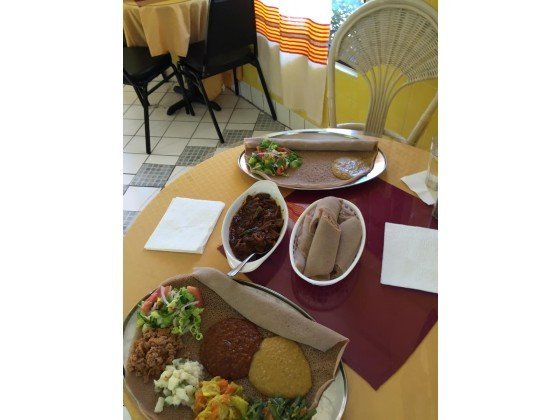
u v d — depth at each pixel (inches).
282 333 26.1
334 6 80.9
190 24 98.6
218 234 35.8
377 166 41.9
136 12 94.0
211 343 26.3
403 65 49.8
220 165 43.9
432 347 26.5
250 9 90.3
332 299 29.9
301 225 34.6
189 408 23.4
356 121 85.6
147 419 22.9
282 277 31.9
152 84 131.9
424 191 38.9
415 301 29.5
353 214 35.0
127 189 89.7
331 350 25.0
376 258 32.8
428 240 33.6
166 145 104.3
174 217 36.9
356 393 24.3
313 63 84.1
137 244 35.0
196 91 120.6
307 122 102.5
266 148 43.9
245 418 22.2
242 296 28.3
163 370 25.0
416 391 24.3
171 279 29.5
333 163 42.7
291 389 23.7
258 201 37.0
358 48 51.2
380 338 27.2
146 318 27.0
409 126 72.4
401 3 46.4
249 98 122.5
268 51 101.3
